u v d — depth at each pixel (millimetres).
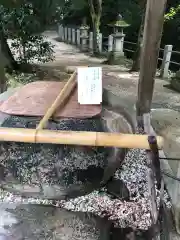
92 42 11227
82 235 1661
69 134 1434
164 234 1699
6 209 1801
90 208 1808
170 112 4488
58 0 12273
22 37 6594
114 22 8820
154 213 1664
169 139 3223
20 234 1661
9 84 5055
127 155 2141
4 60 6020
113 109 2100
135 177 1970
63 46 13156
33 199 1856
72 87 2076
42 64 8109
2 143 1687
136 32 10781
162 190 1674
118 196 1881
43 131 1445
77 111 1794
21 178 1762
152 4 2707
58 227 1715
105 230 1689
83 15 13297
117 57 8922
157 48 2838
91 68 1854
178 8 8500
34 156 1700
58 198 1847
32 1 6715
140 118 2352
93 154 1721
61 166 1716
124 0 11227
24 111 1796
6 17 6141
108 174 1859
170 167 2314
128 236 1635
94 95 1866
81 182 1787
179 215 1960
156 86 6254
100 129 1714
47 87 2229
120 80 6691
